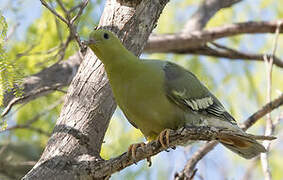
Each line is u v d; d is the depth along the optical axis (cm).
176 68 916
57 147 873
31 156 1527
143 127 885
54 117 1398
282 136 1312
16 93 845
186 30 1683
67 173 843
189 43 1612
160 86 857
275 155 1504
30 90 1274
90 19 1295
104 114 917
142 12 961
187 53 1659
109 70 873
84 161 855
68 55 1385
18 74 830
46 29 1339
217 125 941
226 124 949
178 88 875
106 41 869
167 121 866
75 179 839
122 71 860
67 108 917
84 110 909
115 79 867
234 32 1642
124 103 867
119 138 1341
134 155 816
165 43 1591
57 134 888
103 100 920
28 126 1267
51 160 854
